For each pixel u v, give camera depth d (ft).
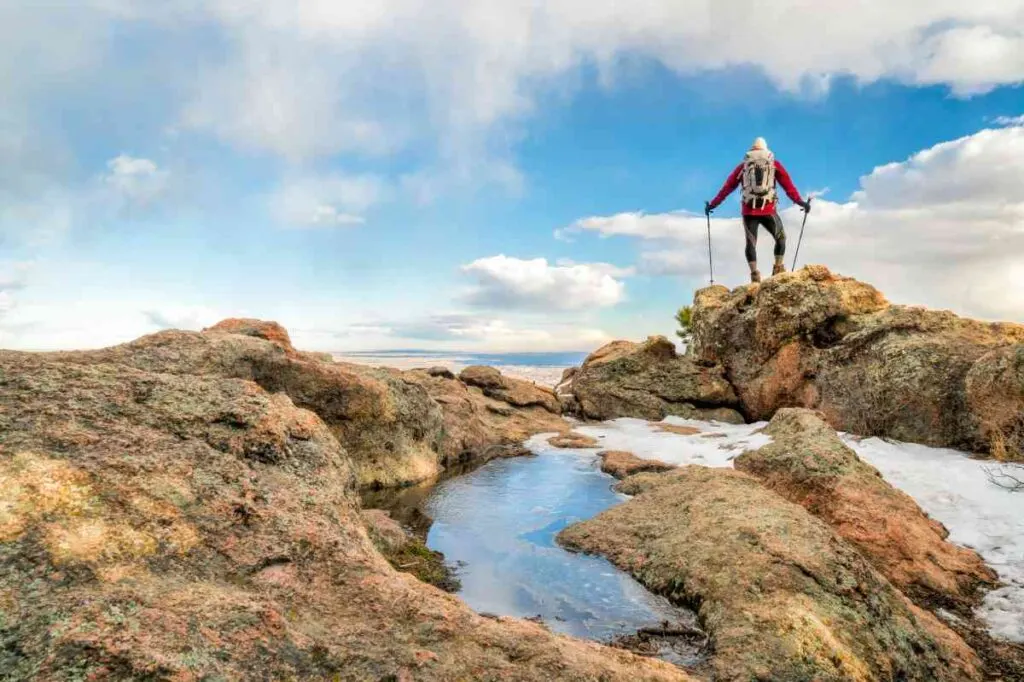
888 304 47.39
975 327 39.68
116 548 11.30
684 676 12.59
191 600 10.61
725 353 53.83
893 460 32.04
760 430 37.40
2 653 8.71
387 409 32.76
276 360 28.66
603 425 51.80
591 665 11.60
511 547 23.25
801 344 46.80
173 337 26.53
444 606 12.66
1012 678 16.47
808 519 20.77
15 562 10.19
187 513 12.90
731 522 20.79
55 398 14.88
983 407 31.94
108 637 9.22
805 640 15.17
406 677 10.52
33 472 12.21
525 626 12.74
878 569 22.04
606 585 19.79
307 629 11.14
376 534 21.20
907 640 16.62
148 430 15.15
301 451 17.44
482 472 36.27
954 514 25.84
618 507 25.86
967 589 21.09
